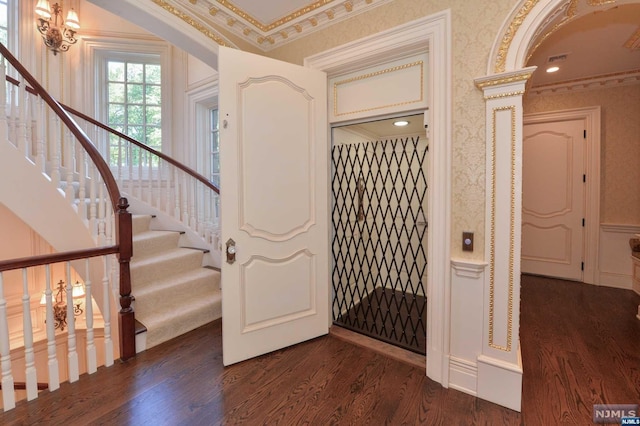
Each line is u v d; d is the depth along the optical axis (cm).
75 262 264
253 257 218
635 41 282
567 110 395
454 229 187
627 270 369
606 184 380
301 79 232
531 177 423
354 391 186
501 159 169
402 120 259
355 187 277
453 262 185
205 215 377
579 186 395
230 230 207
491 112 170
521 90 161
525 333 256
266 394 184
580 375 198
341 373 204
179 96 447
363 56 216
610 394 180
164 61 441
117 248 221
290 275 236
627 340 242
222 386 192
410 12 198
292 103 229
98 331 353
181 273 323
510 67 164
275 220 226
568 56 314
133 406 174
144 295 261
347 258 280
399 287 283
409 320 261
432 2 189
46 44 378
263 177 219
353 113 238
